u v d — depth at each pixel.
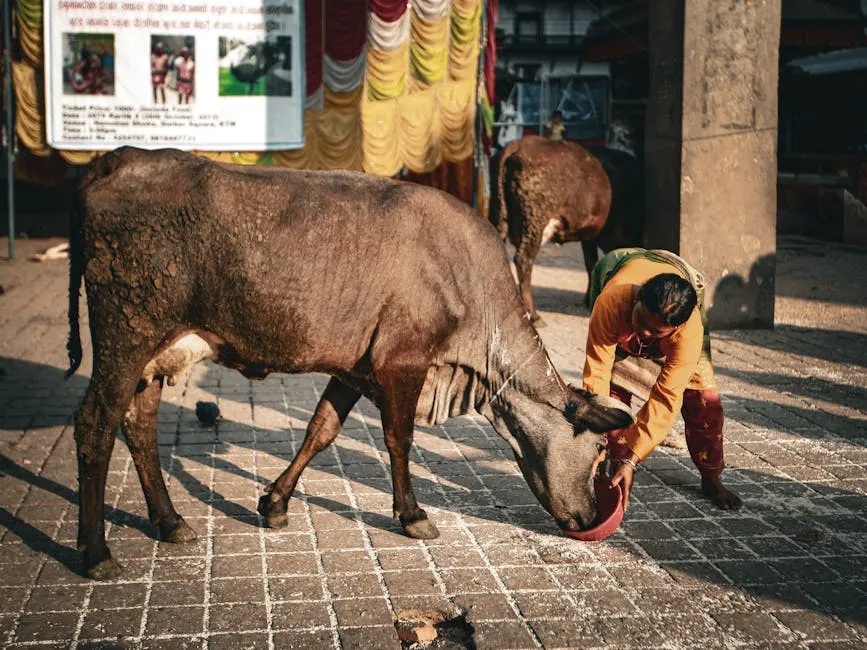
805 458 6.23
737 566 4.62
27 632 3.90
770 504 5.43
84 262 4.34
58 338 9.57
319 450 5.02
